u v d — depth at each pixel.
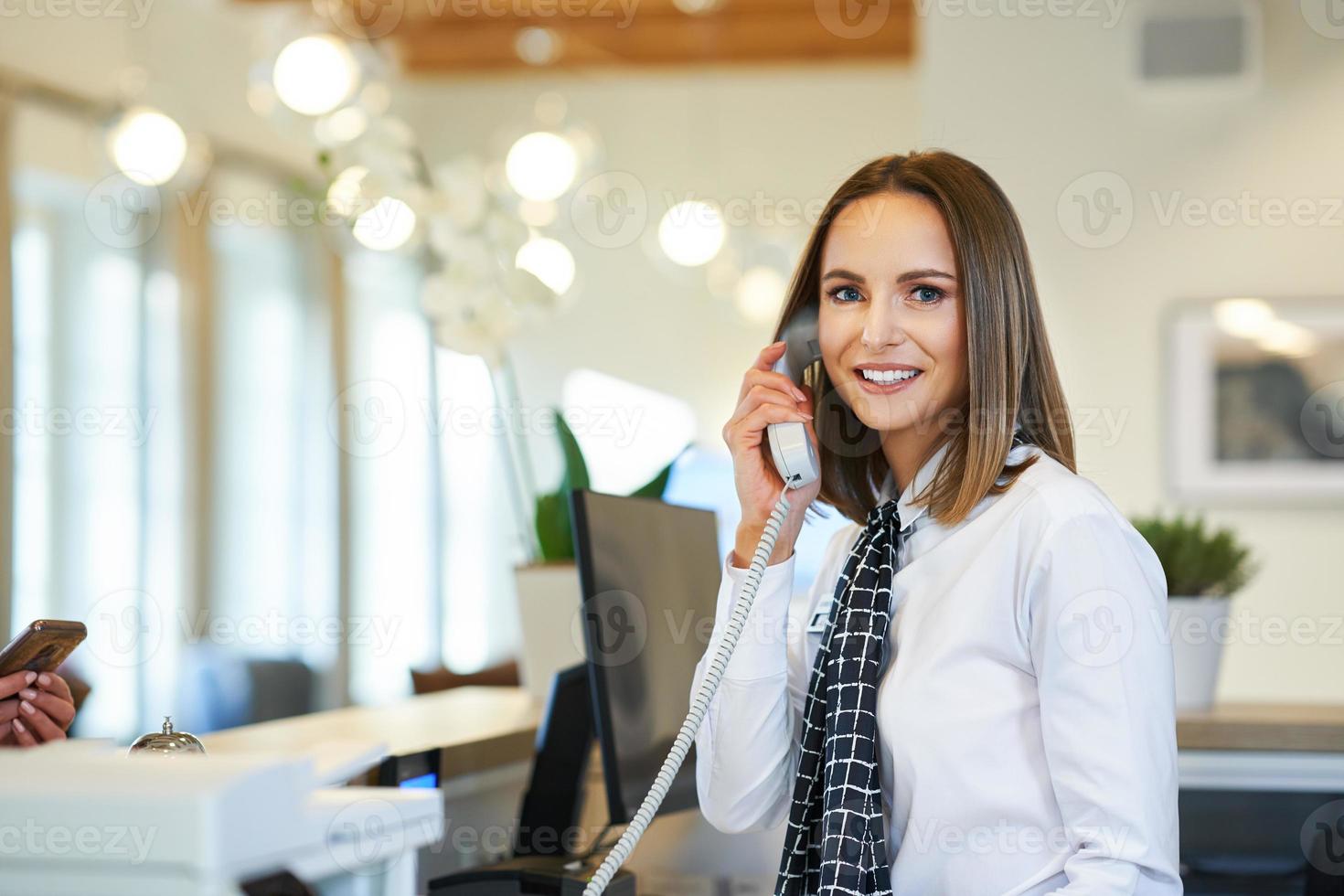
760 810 1.37
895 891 1.18
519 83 6.91
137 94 3.86
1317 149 3.99
